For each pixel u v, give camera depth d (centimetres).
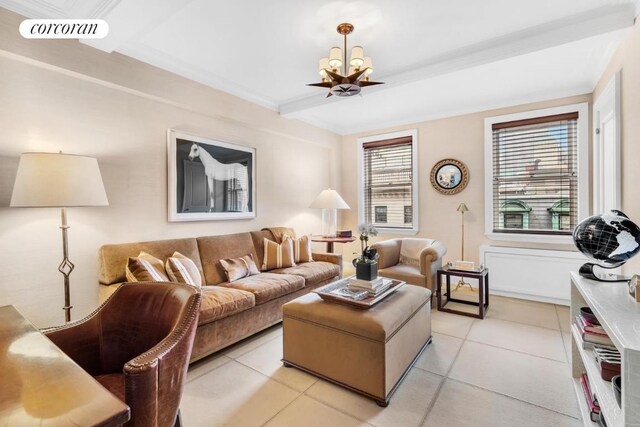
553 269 355
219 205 343
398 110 426
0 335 107
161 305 143
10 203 192
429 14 222
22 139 211
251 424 163
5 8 199
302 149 467
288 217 443
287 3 208
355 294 217
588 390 170
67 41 225
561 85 337
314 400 182
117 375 140
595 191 327
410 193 475
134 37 232
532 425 160
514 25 237
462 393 188
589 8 218
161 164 293
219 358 234
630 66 223
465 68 280
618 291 150
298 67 305
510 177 393
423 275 337
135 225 273
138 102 276
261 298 267
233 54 279
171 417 113
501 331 279
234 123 363
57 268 227
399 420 165
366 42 259
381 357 177
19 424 62
